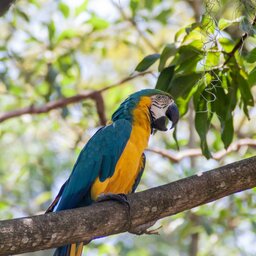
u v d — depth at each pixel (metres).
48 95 13.13
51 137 15.41
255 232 12.90
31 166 15.39
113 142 8.16
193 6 14.41
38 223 6.09
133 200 6.65
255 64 8.63
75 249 7.93
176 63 8.09
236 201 12.34
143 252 15.24
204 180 6.79
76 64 13.43
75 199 8.19
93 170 8.13
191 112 13.65
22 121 14.71
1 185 15.63
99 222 6.47
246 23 7.46
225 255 14.74
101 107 12.82
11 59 13.32
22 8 13.65
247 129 14.84
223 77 8.10
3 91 14.60
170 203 6.73
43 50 13.32
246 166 6.86
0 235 5.88
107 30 14.02
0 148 15.99
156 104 8.59
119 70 16.12
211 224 12.72
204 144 8.31
